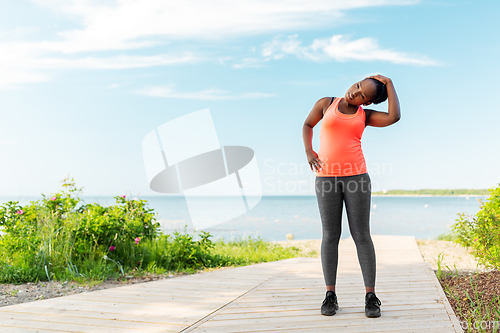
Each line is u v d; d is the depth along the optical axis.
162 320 2.57
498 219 4.35
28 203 5.36
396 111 2.58
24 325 2.48
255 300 3.07
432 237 11.55
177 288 3.56
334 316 2.62
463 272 4.27
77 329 2.40
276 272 4.42
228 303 3.00
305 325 2.44
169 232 6.19
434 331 2.31
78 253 4.82
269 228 20.14
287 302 3.00
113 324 2.49
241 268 4.71
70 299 3.14
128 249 5.19
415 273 4.10
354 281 3.76
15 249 4.68
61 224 5.09
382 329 2.35
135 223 5.50
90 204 5.75
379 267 4.52
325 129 2.69
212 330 2.36
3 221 5.17
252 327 2.41
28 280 4.13
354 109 2.66
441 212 38.97
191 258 5.39
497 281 3.36
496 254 4.00
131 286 3.65
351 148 2.63
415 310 2.73
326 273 2.71
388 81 2.61
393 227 19.39
